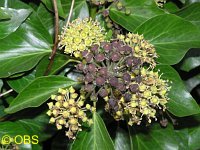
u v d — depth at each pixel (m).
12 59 0.12
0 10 0.12
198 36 0.12
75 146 0.12
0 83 0.12
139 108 0.11
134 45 0.11
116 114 0.11
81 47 0.11
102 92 0.11
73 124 0.11
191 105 0.12
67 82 0.12
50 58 0.12
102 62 0.11
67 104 0.10
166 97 0.11
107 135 0.12
